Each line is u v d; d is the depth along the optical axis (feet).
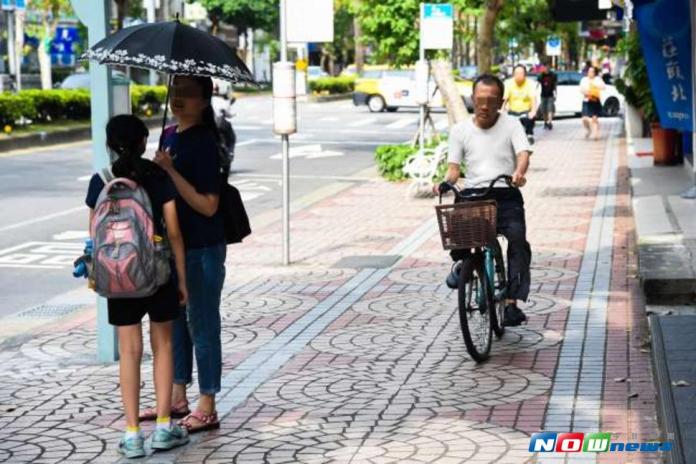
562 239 98.94
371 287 80.02
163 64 44.68
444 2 159.53
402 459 43.60
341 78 482.28
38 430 49.03
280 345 63.31
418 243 100.68
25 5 296.51
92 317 74.02
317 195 141.49
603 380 54.19
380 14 163.22
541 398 51.52
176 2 483.92
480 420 48.44
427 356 59.93
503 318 62.75
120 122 43.70
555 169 164.66
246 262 92.02
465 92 298.35
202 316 47.50
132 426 45.11
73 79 296.51
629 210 117.91
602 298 73.46
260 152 204.33
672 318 59.41
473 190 60.44
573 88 299.58
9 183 151.02
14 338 67.97
